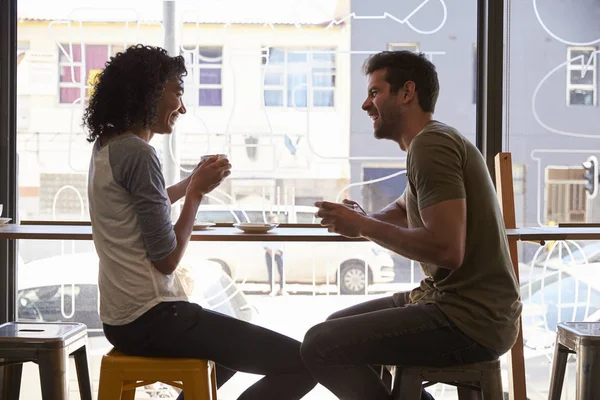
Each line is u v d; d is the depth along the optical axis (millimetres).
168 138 2744
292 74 2760
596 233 2096
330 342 1630
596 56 2758
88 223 2402
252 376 2789
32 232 2035
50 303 2760
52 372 1865
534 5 2740
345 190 2793
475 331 1600
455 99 2760
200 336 1689
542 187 2781
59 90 2723
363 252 2799
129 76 1693
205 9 2738
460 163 1635
